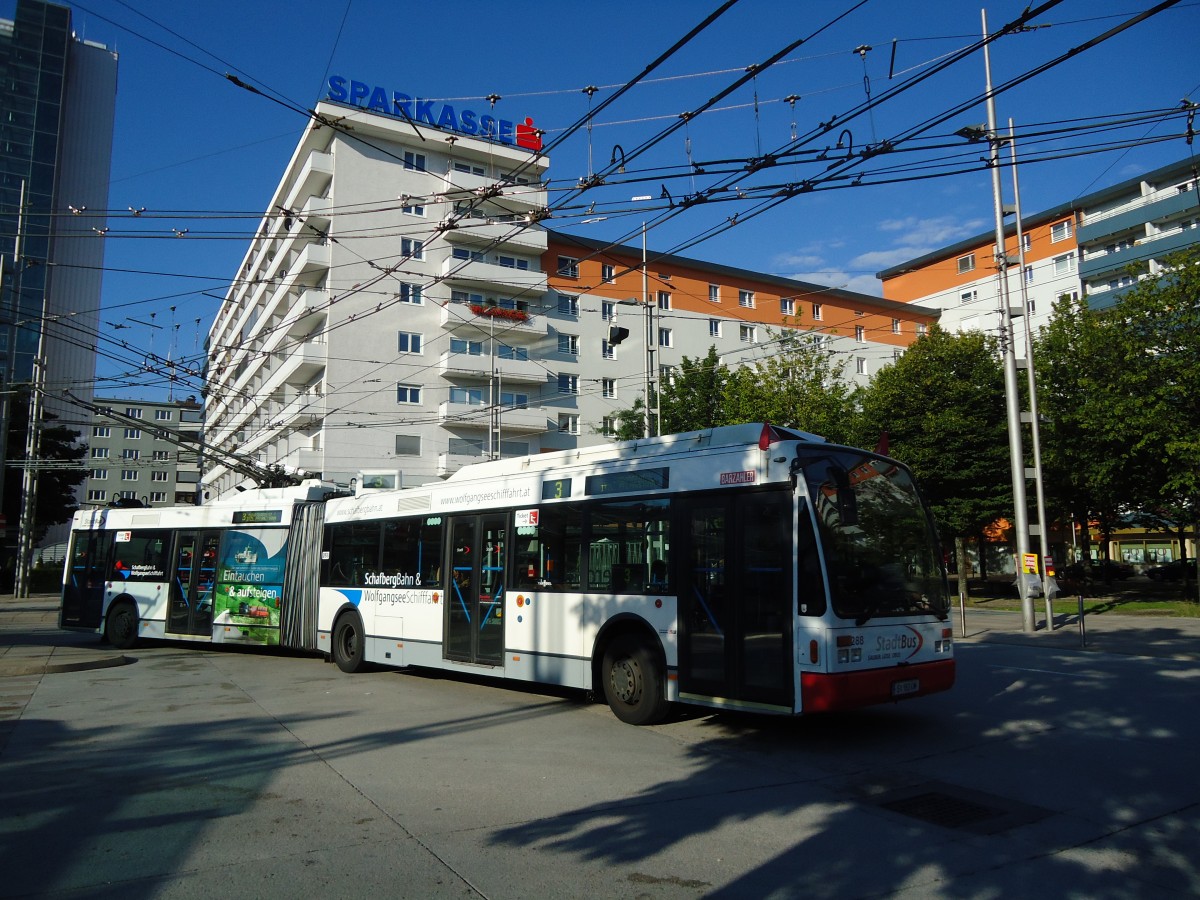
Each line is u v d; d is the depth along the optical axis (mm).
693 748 8023
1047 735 8430
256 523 15984
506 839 5402
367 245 43344
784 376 33938
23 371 53031
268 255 53750
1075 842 5336
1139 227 51125
